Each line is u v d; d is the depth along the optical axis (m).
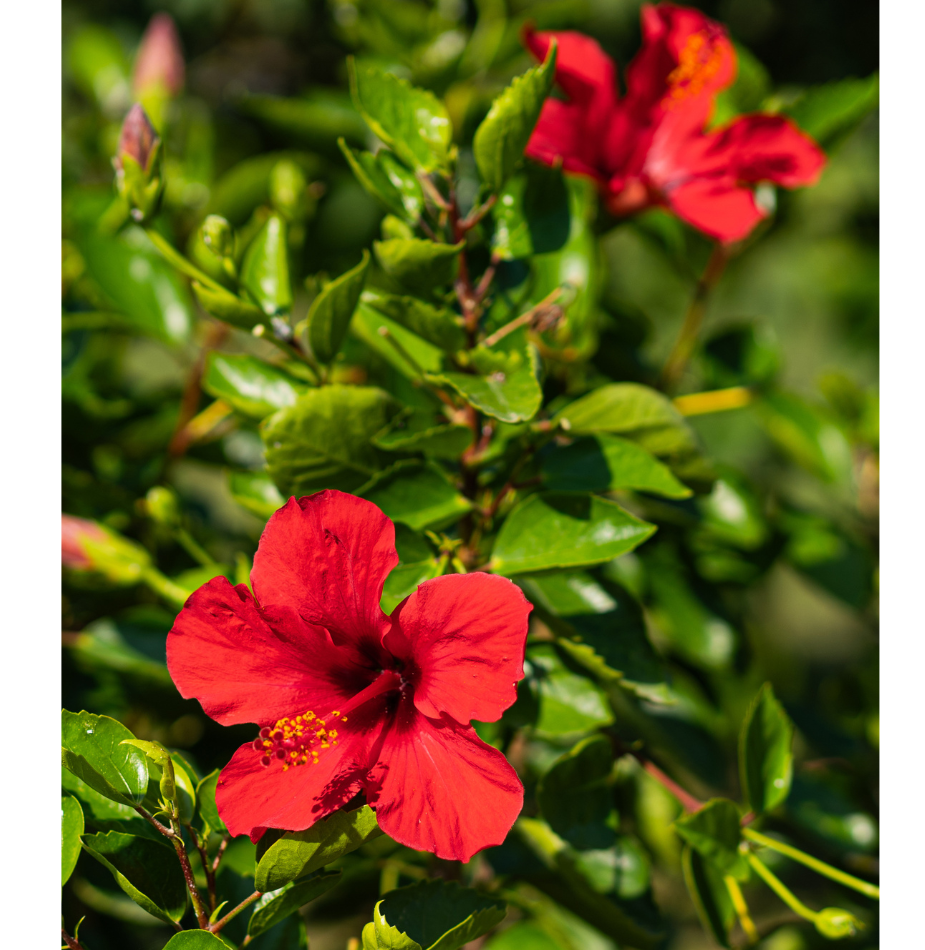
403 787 0.72
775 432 1.02
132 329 0.96
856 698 1.05
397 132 0.80
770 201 0.99
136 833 0.75
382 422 0.80
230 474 0.86
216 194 1.00
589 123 0.88
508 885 0.87
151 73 1.05
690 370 1.04
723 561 0.98
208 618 0.73
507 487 0.80
